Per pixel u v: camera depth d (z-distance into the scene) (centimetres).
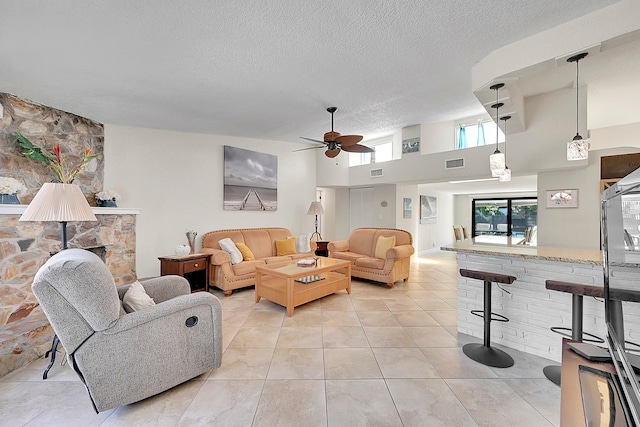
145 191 441
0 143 305
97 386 161
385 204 677
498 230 936
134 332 173
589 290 188
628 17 195
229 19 205
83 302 155
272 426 161
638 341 106
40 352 237
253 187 561
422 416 169
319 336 276
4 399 184
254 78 296
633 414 83
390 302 379
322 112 409
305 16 204
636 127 489
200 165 497
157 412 172
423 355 239
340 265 400
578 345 136
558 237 405
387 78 307
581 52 213
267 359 233
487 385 198
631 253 100
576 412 91
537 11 204
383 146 679
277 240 544
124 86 305
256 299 374
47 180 343
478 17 210
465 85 330
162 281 256
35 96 322
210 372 214
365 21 211
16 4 183
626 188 102
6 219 269
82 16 197
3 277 267
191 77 290
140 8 191
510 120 365
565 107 374
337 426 161
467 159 485
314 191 663
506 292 256
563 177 402
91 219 221
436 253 829
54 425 162
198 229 493
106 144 410
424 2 193
